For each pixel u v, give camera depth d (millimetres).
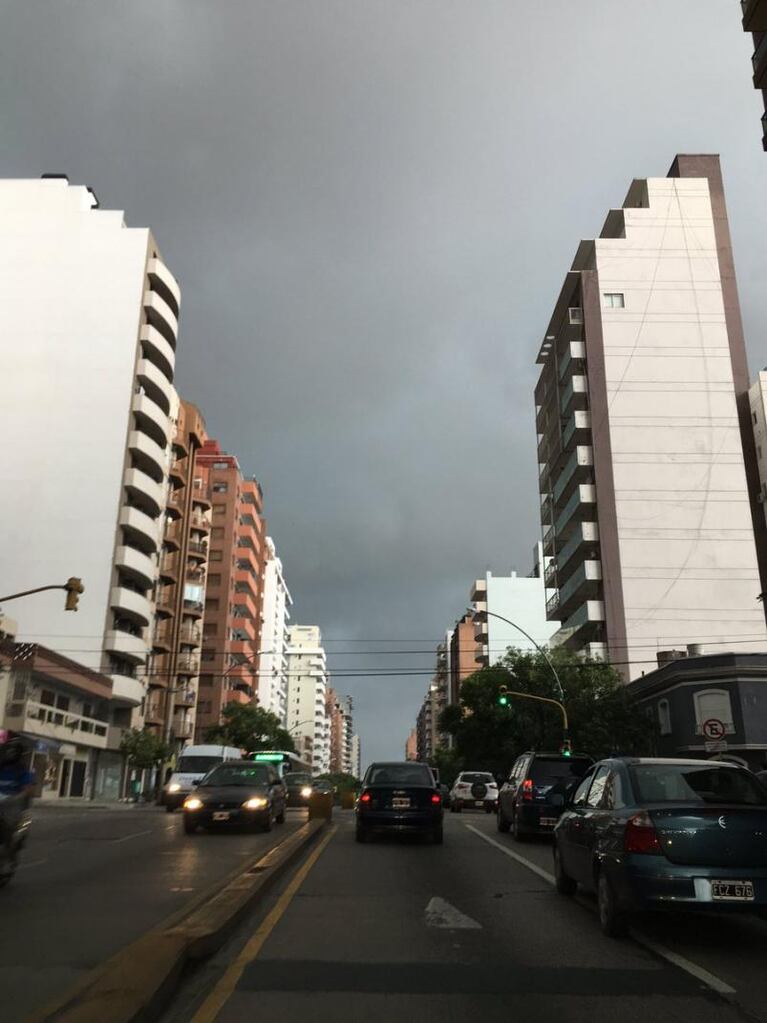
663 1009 5469
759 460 57750
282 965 6430
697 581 54906
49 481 56594
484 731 48562
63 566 55250
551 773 17328
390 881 11102
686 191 62562
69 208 61688
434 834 16781
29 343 59031
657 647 53906
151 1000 4879
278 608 139125
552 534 65938
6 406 57875
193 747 33625
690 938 7715
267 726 83562
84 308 59844
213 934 6797
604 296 60312
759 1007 5539
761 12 19656
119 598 55438
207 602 96375
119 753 57281
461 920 8391
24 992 5555
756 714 36281
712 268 60938
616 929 7691
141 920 8164
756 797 8234
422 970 6363
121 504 56781
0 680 40875
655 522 55906
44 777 45500
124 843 16406
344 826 21531
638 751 42688
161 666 68125
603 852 8023
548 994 5777
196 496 77125
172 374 64438
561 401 63938
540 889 10609
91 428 57625
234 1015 5184
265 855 12648
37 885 10617
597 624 56188
